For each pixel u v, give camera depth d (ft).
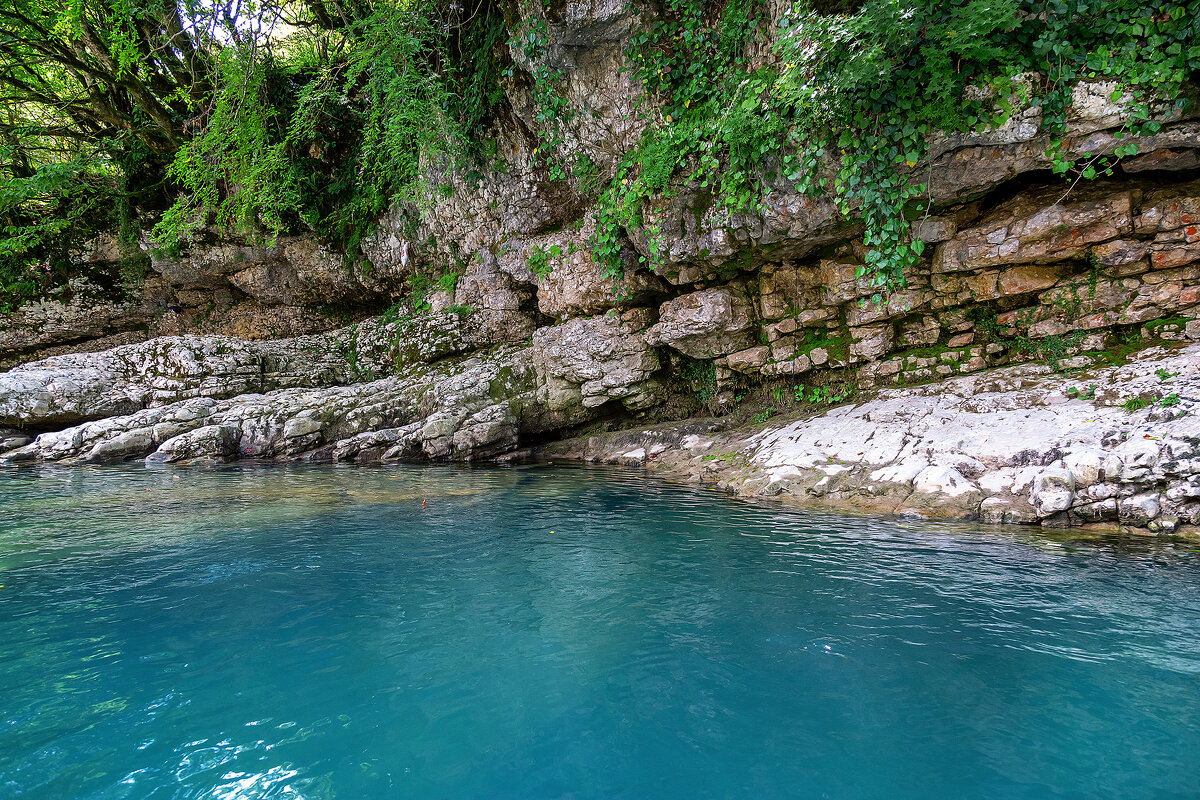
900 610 12.21
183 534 18.53
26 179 47.26
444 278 49.83
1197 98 19.43
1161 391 20.61
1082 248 24.67
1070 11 19.01
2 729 8.16
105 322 58.75
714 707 8.89
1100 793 6.93
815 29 20.11
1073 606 12.27
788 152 24.75
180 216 40.22
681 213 30.09
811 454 25.43
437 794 7.06
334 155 53.06
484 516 20.99
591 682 9.61
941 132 22.09
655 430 35.96
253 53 37.14
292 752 7.79
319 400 42.47
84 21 40.86
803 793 7.06
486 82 37.17
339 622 11.82
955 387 26.32
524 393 41.09
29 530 19.03
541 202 40.45
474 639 11.11
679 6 26.27
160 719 8.48
